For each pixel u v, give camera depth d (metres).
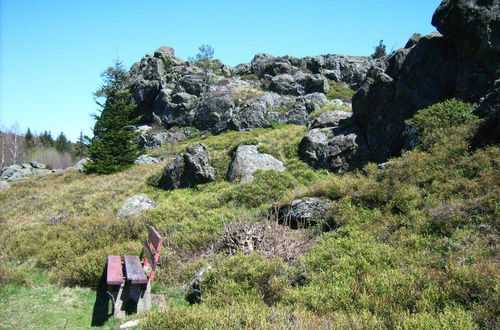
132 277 6.46
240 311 5.22
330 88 47.44
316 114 21.27
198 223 10.98
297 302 5.70
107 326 6.12
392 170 10.60
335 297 5.52
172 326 5.04
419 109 14.10
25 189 22.77
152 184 18.78
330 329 4.57
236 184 15.57
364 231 8.27
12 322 6.19
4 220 15.34
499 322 4.27
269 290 6.36
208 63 58.84
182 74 53.53
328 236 8.60
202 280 6.82
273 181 14.46
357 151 15.44
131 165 28.03
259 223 9.61
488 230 6.77
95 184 21.67
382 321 4.58
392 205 9.02
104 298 7.44
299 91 45.34
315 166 16.14
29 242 11.26
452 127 11.84
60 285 8.16
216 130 37.66
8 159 72.12
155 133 44.75
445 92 14.09
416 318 4.41
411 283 5.39
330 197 10.62
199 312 5.28
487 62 12.91
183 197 15.80
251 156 17.17
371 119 15.68
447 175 9.45
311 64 54.62
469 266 5.65
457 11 13.57
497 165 8.86
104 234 11.09
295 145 18.09
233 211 12.04
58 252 9.92
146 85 52.00
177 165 18.05
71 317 6.49
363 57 57.25
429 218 7.79
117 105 29.11
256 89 48.78
